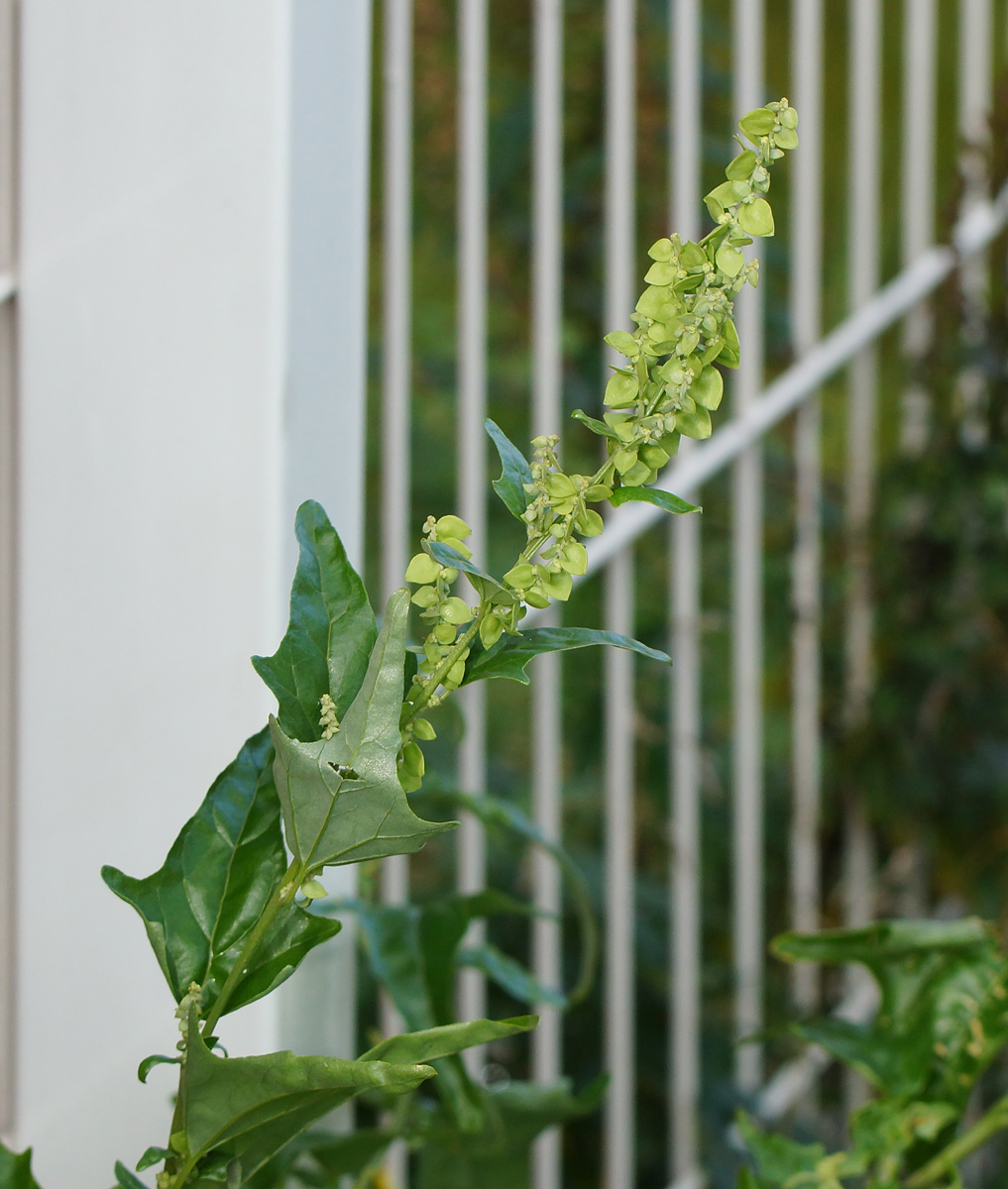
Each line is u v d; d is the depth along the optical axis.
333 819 1.28
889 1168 1.53
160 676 1.48
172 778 1.48
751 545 2.86
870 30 3.00
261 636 1.47
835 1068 3.22
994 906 3.05
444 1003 1.55
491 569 3.60
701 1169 2.77
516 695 3.73
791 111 1.28
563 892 3.12
